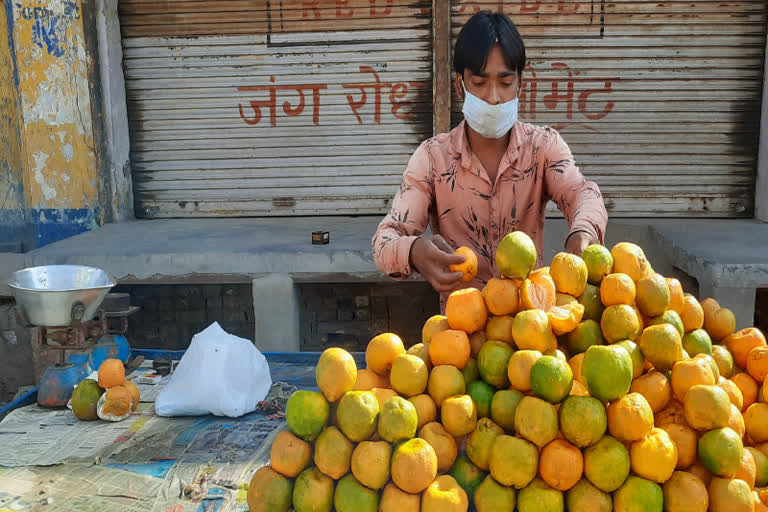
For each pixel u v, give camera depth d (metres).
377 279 4.54
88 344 2.46
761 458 1.49
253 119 5.96
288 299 4.56
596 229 2.07
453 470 1.46
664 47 5.63
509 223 2.39
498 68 2.09
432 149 2.37
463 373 1.56
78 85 5.51
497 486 1.38
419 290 5.09
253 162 6.03
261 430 2.12
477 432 1.44
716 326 1.78
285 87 5.89
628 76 5.69
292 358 2.80
